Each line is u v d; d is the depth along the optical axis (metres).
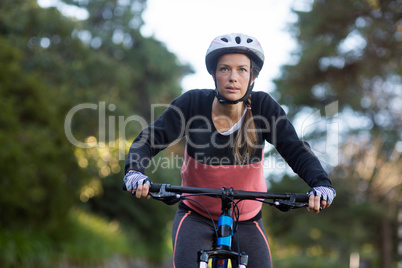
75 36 17.72
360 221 23.17
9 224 10.98
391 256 23.81
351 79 20.33
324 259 35.88
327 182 3.42
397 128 22.78
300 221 23.84
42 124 12.72
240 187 3.99
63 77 17.00
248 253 3.75
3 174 10.52
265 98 3.89
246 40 3.68
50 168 12.09
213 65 3.77
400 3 14.93
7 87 12.08
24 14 16.23
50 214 12.18
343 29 18.28
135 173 3.38
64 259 12.34
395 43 17.22
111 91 20.72
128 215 23.84
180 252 3.57
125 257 19.59
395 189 23.03
